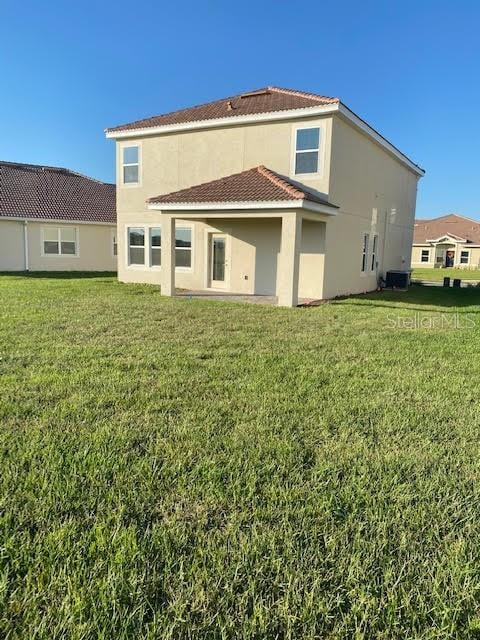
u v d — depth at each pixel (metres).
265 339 7.82
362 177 16.36
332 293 14.88
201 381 5.23
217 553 2.26
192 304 12.23
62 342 7.13
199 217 13.51
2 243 23.14
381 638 1.81
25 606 1.89
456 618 1.91
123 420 3.99
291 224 12.09
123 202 18.06
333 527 2.51
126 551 2.25
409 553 2.32
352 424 4.06
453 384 5.41
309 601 1.96
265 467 3.18
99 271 26.22
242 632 1.80
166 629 1.80
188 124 15.84
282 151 14.33
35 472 3.02
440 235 50.84
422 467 3.28
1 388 4.78
